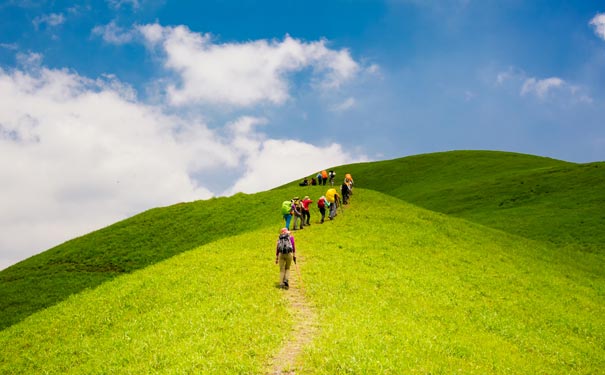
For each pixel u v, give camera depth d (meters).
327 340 16.81
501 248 44.16
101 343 20.30
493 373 17.34
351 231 41.38
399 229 43.03
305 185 71.69
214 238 54.81
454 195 92.69
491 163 114.81
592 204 70.62
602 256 53.47
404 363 15.39
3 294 50.94
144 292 26.39
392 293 26.19
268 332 18.05
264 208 61.28
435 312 24.41
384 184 117.06
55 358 20.03
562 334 25.86
